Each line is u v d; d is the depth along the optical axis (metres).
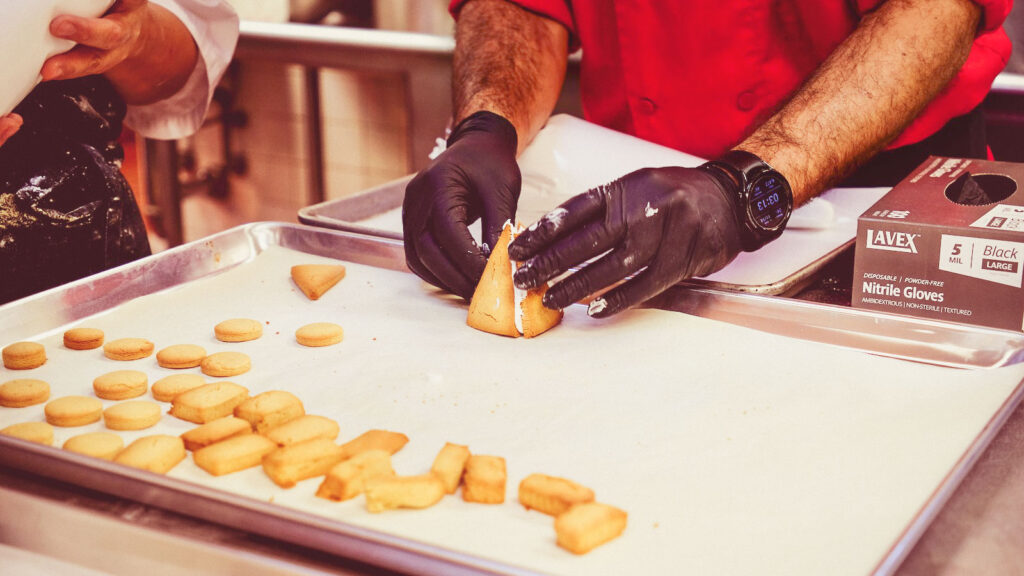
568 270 0.95
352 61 2.41
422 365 0.83
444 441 0.70
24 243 1.06
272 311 0.96
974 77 1.24
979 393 0.74
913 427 0.70
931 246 0.84
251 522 0.53
